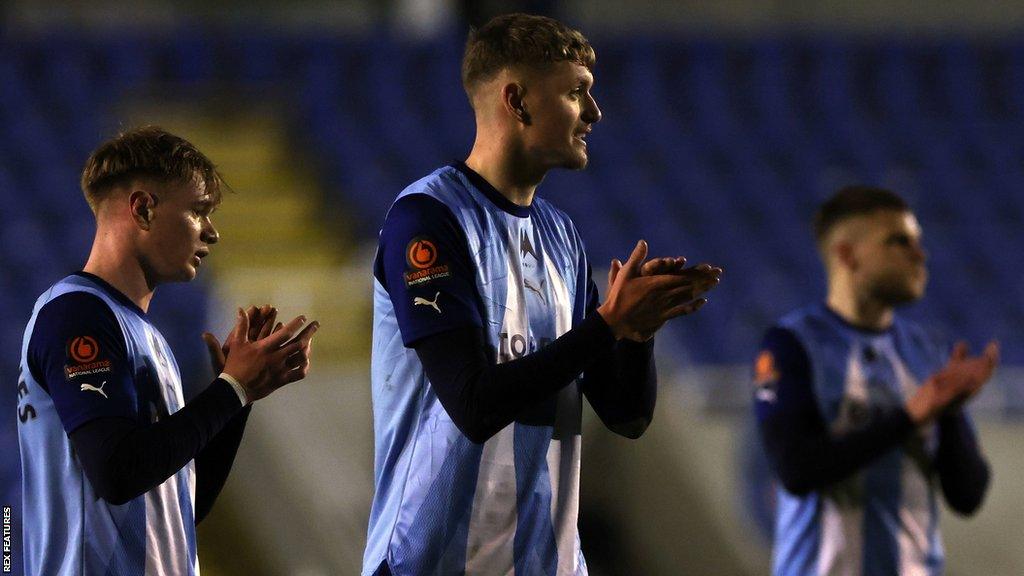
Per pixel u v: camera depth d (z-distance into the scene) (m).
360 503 24.50
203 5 48.69
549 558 9.62
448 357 8.94
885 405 14.16
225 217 39.38
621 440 22.75
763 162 44.56
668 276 8.75
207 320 32.06
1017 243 42.19
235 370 9.55
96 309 9.50
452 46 45.97
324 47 45.53
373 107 44.41
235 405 9.49
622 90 46.16
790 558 14.17
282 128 43.41
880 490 13.89
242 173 41.41
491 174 9.72
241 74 44.72
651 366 10.08
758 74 47.25
